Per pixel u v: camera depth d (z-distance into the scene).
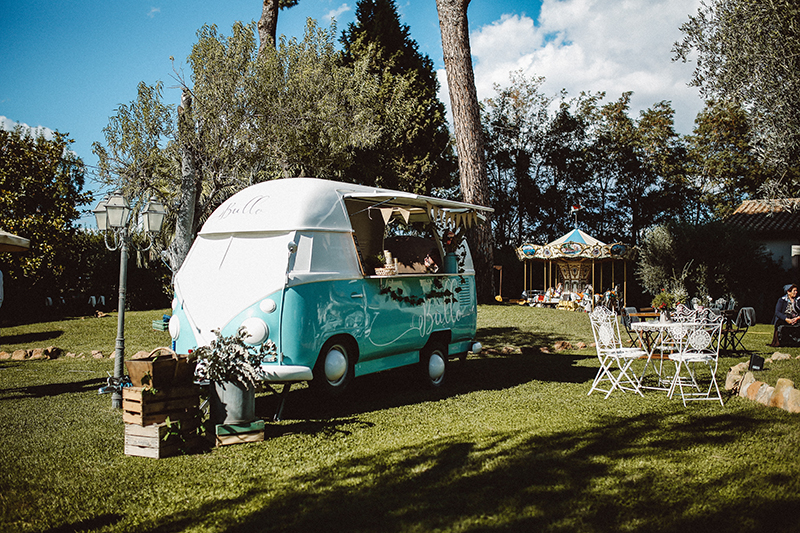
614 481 4.18
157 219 8.98
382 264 7.44
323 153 16.06
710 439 5.19
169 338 13.91
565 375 9.32
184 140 12.35
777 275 23.88
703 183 36.44
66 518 3.70
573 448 4.99
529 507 3.74
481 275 20.67
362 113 16.83
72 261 23.25
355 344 6.73
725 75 9.77
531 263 31.86
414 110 26.89
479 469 4.49
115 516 3.73
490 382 8.69
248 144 13.38
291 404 7.09
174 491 4.14
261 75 13.70
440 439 5.38
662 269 24.30
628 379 7.54
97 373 9.36
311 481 4.30
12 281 20.14
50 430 5.79
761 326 19.31
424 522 3.54
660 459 4.66
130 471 4.55
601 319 7.52
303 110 14.79
